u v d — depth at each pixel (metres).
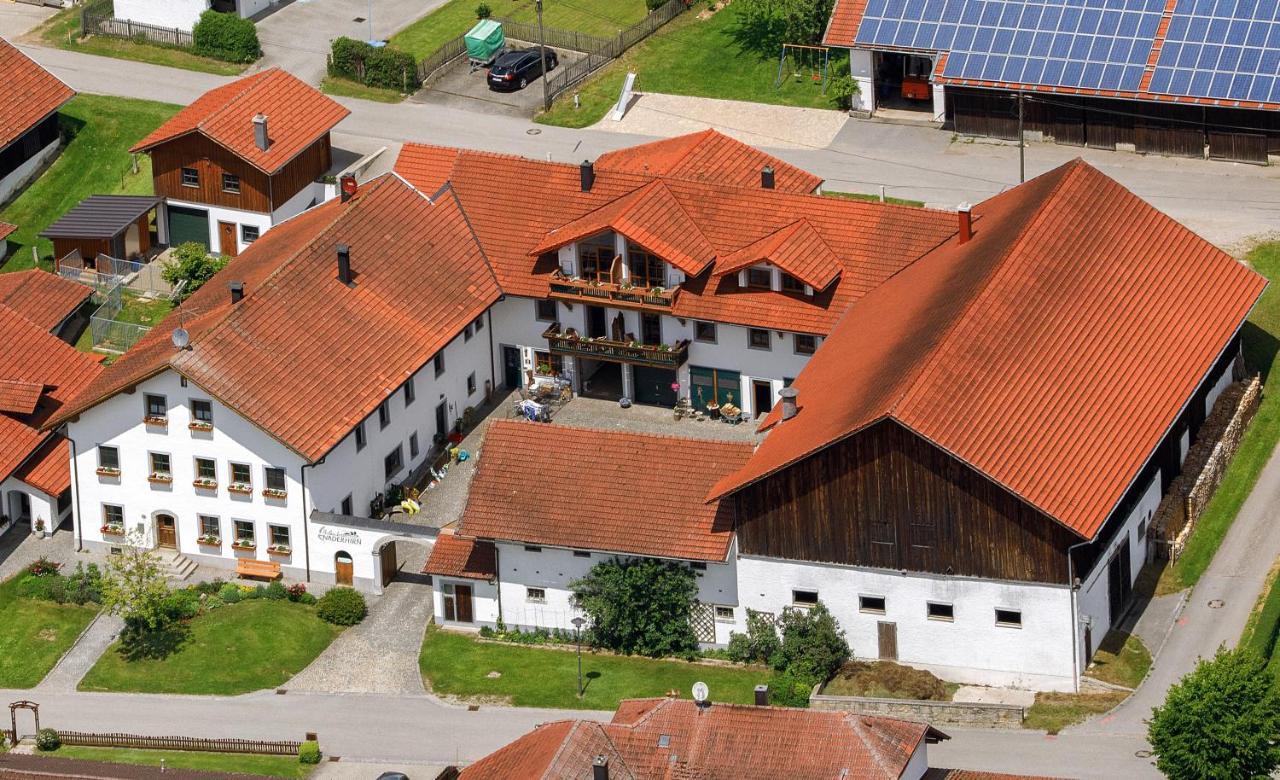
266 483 110.81
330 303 115.12
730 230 119.81
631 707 90.50
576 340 121.25
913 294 110.94
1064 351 102.62
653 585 103.56
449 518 115.00
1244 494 109.56
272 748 99.38
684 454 105.62
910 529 99.19
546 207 123.12
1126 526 102.56
